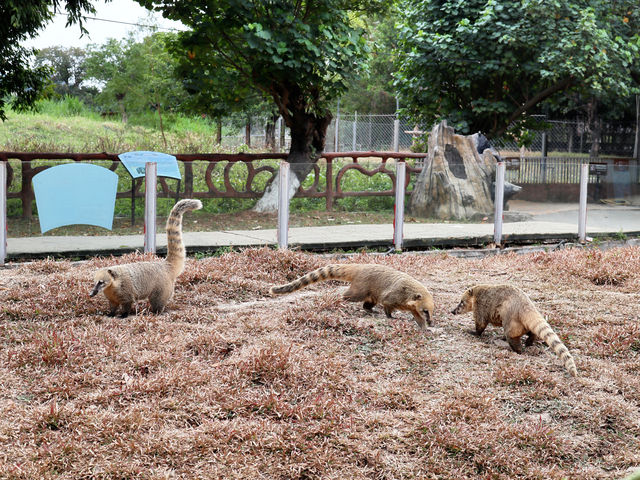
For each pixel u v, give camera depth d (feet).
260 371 17.48
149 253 31.65
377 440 14.39
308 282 23.81
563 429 15.53
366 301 23.84
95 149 71.26
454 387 17.52
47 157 41.98
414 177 43.62
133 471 12.71
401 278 22.72
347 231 39.14
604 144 80.48
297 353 18.83
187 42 47.55
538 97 57.82
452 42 55.01
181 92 80.48
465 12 55.16
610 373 18.84
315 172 38.42
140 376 17.11
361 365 18.97
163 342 19.76
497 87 58.75
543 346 21.33
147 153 35.86
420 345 20.59
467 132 57.88
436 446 14.23
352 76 50.24
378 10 52.60
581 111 79.71
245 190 36.76
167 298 23.36
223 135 110.01
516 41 53.72
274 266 29.96
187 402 15.79
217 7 46.21
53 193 32.09
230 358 18.63
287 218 36.99
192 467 13.12
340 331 21.56
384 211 41.14
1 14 44.09
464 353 20.25
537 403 16.79
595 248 39.29
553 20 52.85
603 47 52.95
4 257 31.35
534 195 44.16
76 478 12.49
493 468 13.53
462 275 31.40
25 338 19.43
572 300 26.94
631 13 57.47
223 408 15.57
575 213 45.32
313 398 16.08
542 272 32.04
